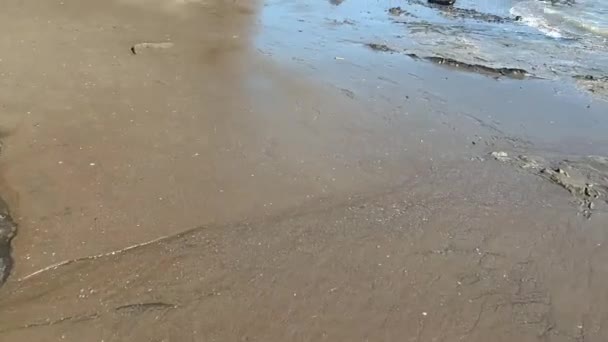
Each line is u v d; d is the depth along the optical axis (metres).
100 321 2.50
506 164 3.86
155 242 2.94
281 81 4.80
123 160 3.53
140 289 2.66
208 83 4.63
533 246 3.09
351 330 2.52
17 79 4.37
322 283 2.75
